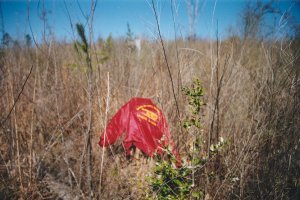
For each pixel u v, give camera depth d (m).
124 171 2.12
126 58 3.41
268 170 1.78
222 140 1.69
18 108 2.35
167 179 1.78
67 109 2.56
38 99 2.48
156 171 1.76
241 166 1.68
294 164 1.82
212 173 1.71
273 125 1.90
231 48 2.19
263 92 2.22
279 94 2.00
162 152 2.01
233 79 2.41
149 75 3.00
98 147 2.21
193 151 1.63
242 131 2.02
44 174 2.05
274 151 1.88
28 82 2.60
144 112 2.24
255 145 1.80
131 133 2.19
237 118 2.10
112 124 2.23
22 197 1.77
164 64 2.68
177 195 1.69
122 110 2.29
